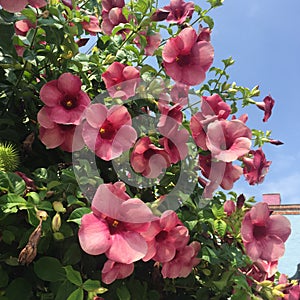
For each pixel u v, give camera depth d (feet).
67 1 1.52
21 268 1.11
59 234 1.00
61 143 1.15
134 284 1.20
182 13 1.65
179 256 1.18
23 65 1.29
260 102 1.78
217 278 1.35
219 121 1.29
